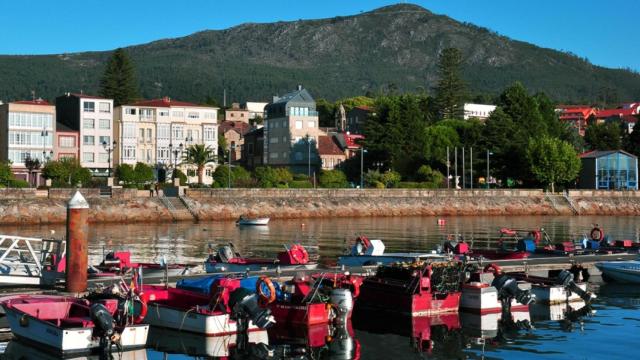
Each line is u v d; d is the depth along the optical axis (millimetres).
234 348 31141
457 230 92125
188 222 103062
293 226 97500
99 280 39219
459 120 187500
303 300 34312
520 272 46000
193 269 47562
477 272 41375
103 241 73750
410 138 152875
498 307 38312
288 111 161375
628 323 36344
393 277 39125
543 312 39344
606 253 56781
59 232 83125
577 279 46062
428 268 37781
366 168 155500
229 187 122062
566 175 141000
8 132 125688
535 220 116188
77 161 124062
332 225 100062
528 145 144500
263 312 31875
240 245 70750
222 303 32812
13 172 122000
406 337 33688
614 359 29625
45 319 30891
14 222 93562
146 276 41438
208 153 132125
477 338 33406
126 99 175750
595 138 176000
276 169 135250
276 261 46938
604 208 137500
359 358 30172
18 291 36406
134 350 30078
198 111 144875
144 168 123188
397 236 82438
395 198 124812
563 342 32500
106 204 101250
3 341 31125
